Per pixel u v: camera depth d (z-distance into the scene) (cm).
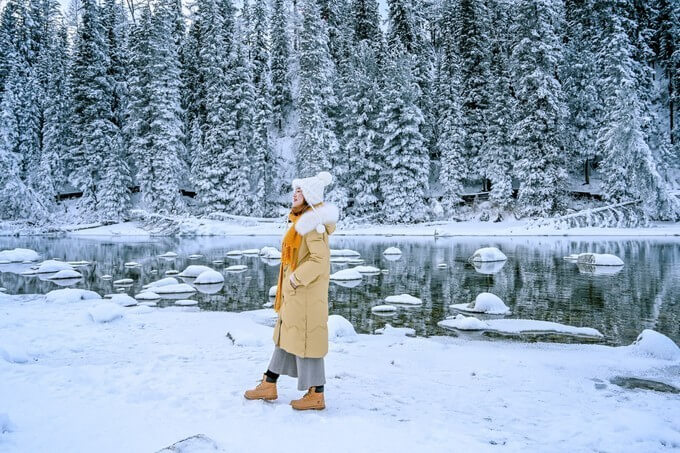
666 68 4300
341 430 280
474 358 522
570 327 711
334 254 1938
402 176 3859
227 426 285
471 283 1202
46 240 3117
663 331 698
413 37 4672
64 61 4612
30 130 4284
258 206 4094
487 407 350
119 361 472
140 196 4316
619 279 1232
